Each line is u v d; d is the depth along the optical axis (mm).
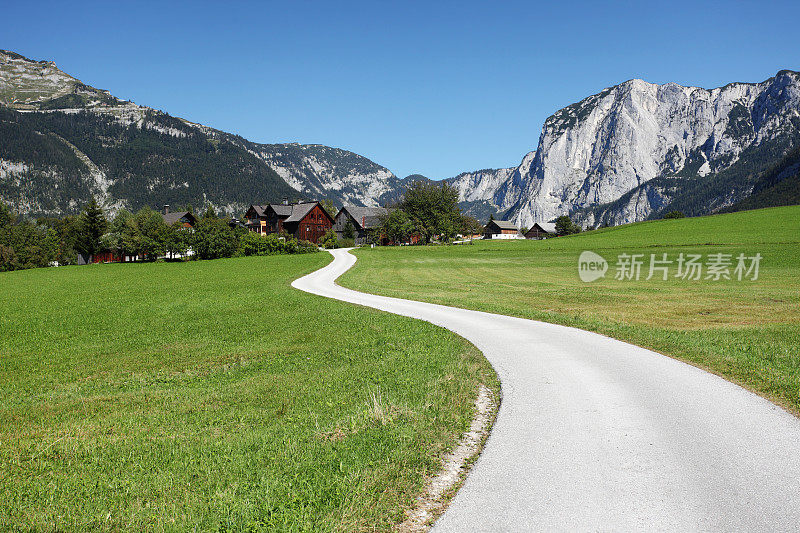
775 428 7605
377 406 8484
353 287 36438
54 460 7660
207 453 7449
